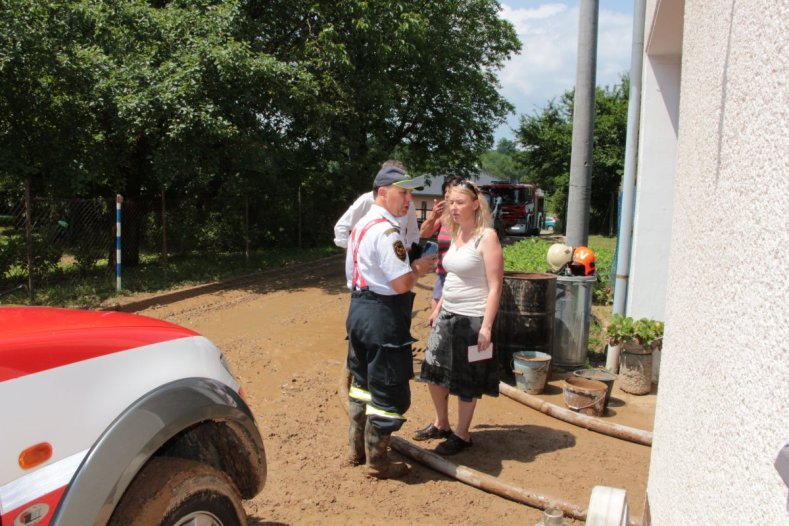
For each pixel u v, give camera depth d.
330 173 18.47
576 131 7.54
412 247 4.23
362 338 3.66
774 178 1.28
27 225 9.32
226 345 7.34
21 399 1.83
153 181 13.45
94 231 11.40
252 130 12.91
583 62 7.41
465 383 4.18
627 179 6.45
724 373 1.56
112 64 10.62
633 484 3.89
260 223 16.97
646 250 6.02
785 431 1.14
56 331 2.13
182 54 11.27
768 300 1.27
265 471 2.73
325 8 14.23
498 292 4.03
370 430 3.75
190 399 2.27
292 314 9.37
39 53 9.44
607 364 6.23
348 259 3.82
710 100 1.93
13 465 1.75
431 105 23.62
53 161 10.34
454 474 3.89
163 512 2.12
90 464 1.91
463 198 4.04
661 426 2.49
